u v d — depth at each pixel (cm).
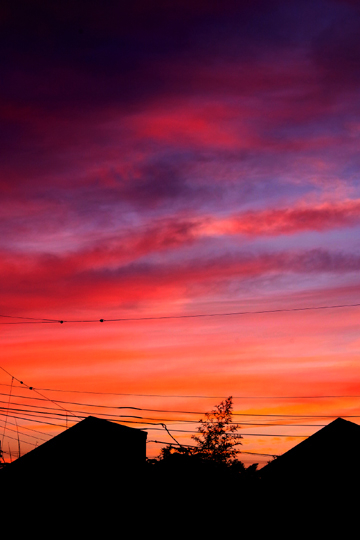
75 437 3058
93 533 2642
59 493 2784
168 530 2623
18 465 2911
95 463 2912
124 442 3112
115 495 2752
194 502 2692
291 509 2722
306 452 2920
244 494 2748
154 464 2905
